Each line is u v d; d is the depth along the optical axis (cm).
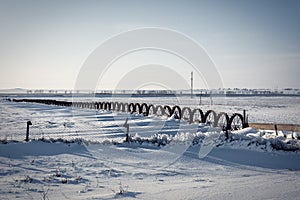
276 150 1202
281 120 3052
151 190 707
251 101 9069
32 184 736
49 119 2797
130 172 892
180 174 884
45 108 4625
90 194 667
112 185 751
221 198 647
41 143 1234
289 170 953
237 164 1030
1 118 2925
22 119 2825
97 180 796
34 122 2519
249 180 817
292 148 1201
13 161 970
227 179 828
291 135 1378
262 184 771
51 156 1067
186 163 1029
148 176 853
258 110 4703
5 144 1191
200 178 838
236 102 8156
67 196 649
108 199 632
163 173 888
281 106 6175
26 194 657
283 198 647
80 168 921
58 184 746
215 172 917
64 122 2500
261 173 909
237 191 702
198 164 1020
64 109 4316
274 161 1072
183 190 708
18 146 1169
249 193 685
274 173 910
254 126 1709
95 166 955
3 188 695
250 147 1241
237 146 1267
